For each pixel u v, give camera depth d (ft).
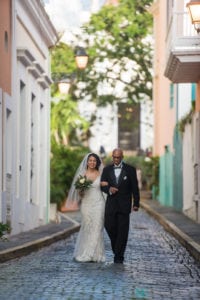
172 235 84.53
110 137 197.36
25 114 80.59
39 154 90.48
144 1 165.58
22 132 80.43
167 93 140.87
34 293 39.32
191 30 81.41
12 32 72.74
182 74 89.25
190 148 106.11
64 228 86.28
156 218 114.42
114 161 55.52
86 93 167.84
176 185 128.26
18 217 77.00
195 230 81.92
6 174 71.10
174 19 81.20
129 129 197.57
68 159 120.78
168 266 53.98
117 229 55.21
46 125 98.43
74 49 162.40
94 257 55.16
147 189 183.73
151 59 167.32
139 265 53.78
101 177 55.57
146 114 195.93
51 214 101.91
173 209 128.67
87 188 55.36
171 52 81.41
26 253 61.05
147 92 169.99
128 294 39.47
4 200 69.51
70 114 158.92
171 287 43.14
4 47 69.10
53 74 140.36
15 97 74.54
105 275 47.16
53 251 63.82
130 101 169.89
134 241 75.36
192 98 112.68
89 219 55.31
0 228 57.77
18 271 48.91
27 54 77.87
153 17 161.89
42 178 95.86
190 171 106.52
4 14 69.21
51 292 39.73
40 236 72.90
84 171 56.65
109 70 166.40
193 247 62.13
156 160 164.25
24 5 78.95
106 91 172.76
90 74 165.99
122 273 48.44
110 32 165.07
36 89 88.79
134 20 164.45
